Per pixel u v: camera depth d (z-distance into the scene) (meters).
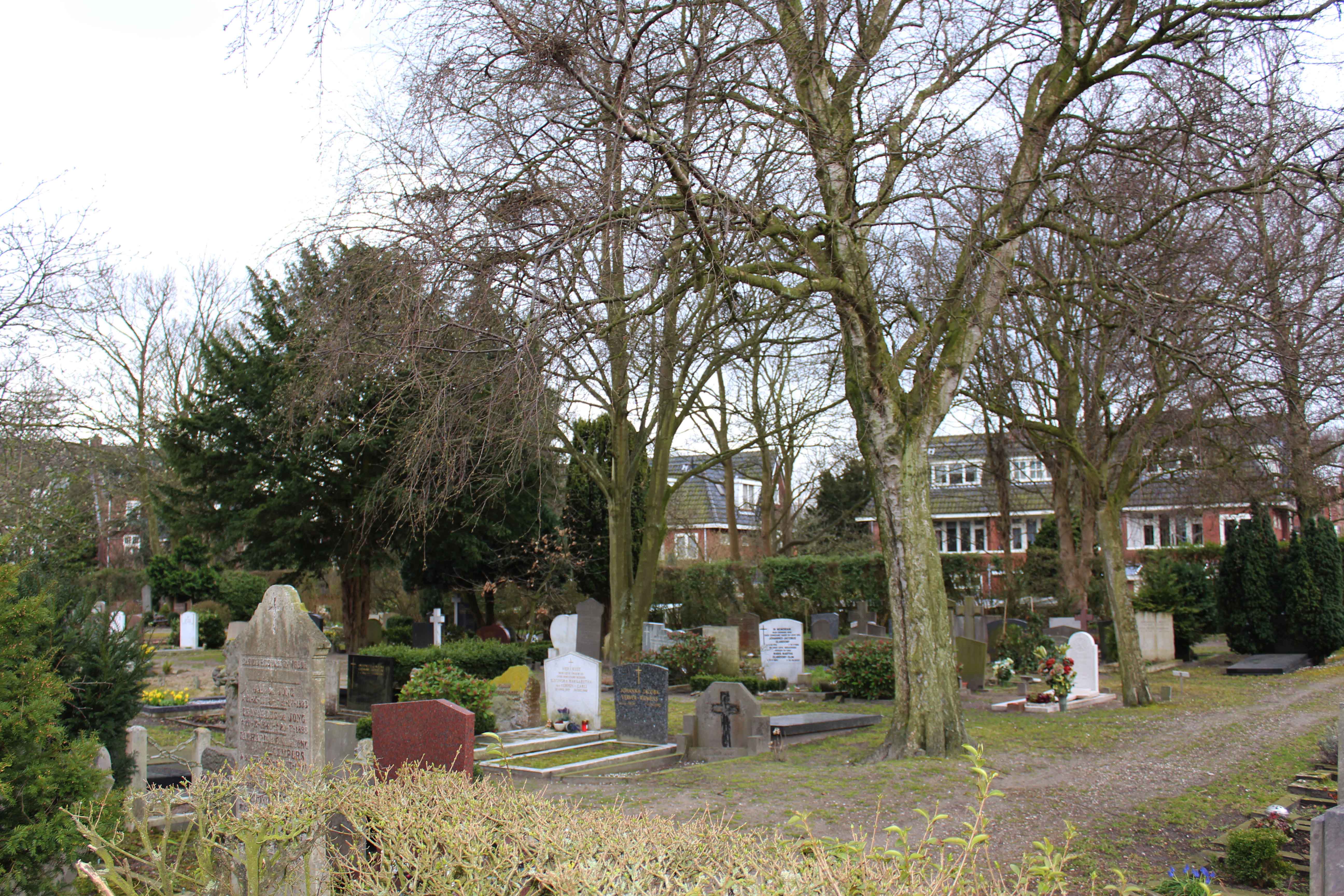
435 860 4.23
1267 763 10.90
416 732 8.70
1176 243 14.01
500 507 28.20
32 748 5.45
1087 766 10.84
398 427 12.68
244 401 25.30
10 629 5.64
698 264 10.72
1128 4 11.67
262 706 8.92
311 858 5.25
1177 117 12.57
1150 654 24.50
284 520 25.41
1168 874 7.08
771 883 3.46
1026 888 4.09
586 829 4.36
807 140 11.70
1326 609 23.28
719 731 13.17
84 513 23.02
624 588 25.48
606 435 32.75
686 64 11.00
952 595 34.66
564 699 15.34
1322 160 10.82
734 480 44.09
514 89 9.33
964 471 51.47
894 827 4.08
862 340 11.97
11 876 5.24
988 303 12.41
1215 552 34.91
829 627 31.16
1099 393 17.08
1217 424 16.47
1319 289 14.21
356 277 10.80
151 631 34.88
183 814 9.05
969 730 13.35
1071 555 29.69
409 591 32.75
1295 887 6.88
